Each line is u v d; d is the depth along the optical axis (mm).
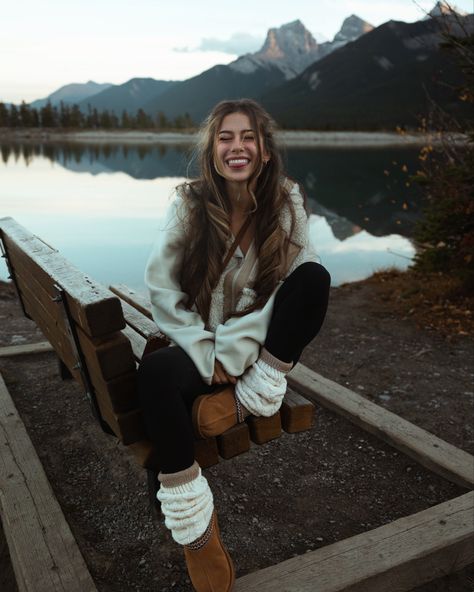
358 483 2551
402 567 1888
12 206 12891
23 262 2289
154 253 1739
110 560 2018
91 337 1518
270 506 2371
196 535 1542
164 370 1528
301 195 1819
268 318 1691
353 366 4148
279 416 1783
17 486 2211
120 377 1534
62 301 1645
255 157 1705
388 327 5023
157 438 1528
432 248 5418
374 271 7496
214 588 1624
